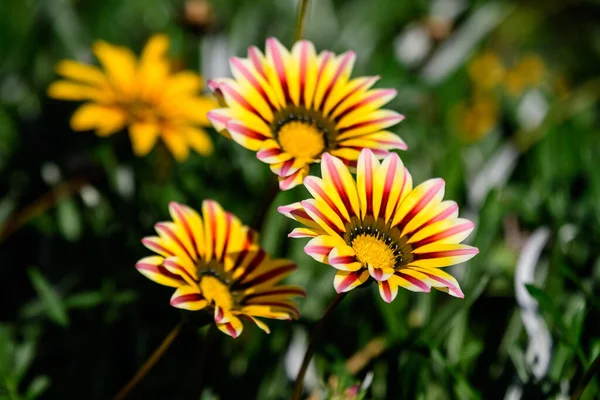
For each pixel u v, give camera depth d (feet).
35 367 2.74
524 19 4.41
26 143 3.18
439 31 3.54
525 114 3.38
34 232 3.01
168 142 2.91
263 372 2.68
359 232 2.25
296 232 2.19
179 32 3.43
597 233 2.93
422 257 2.24
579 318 2.55
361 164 2.26
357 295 2.85
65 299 2.69
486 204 2.75
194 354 2.74
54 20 3.40
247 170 3.04
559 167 3.19
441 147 3.34
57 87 2.95
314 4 3.82
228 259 2.37
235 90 2.33
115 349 2.74
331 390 2.44
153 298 2.78
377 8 3.94
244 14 3.62
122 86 2.97
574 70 4.20
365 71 3.49
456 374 2.49
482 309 2.82
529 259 2.75
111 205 3.02
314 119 2.38
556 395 2.56
